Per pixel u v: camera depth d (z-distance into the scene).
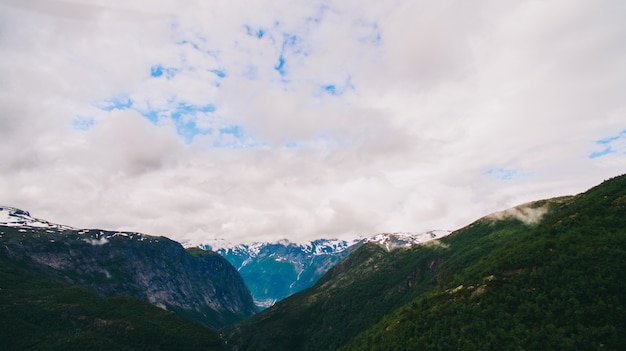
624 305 141.25
